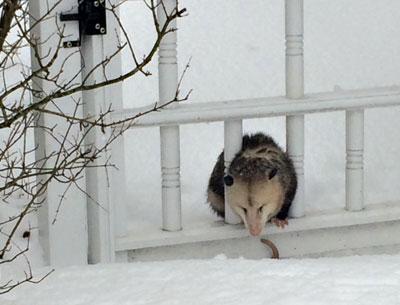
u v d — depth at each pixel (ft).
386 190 9.24
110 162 7.91
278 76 10.65
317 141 10.20
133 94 10.39
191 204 9.04
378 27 11.36
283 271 6.27
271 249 8.50
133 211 8.77
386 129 10.37
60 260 7.88
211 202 8.76
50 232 7.82
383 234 8.79
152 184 9.35
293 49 8.39
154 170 9.56
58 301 6.03
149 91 10.44
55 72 7.62
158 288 6.09
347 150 8.66
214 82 10.49
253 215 8.25
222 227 8.38
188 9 11.05
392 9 11.54
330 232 8.66
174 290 6.02
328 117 10.48
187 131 10.21
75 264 7.91
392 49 11.17
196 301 5.81
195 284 6.10
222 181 8.58
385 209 8.71
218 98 10.28
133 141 9.76
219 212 8.70
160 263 6.64
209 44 10.85
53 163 7.68
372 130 10.36
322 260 6.70
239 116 8.32
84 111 7.81
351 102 8.50
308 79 10.73
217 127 10.28
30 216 8.34
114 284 6.25
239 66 10.70
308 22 11.30
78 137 7.74
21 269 7.44
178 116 8.05
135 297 5.98
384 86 9.74
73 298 6.06
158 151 9.73
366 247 8.76
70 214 7.86
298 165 8.58
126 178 9.41
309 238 8.63
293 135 8.55
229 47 10.85
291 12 8.35
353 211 8.68
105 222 7.95
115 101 7.86
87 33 7.68
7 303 6.07
